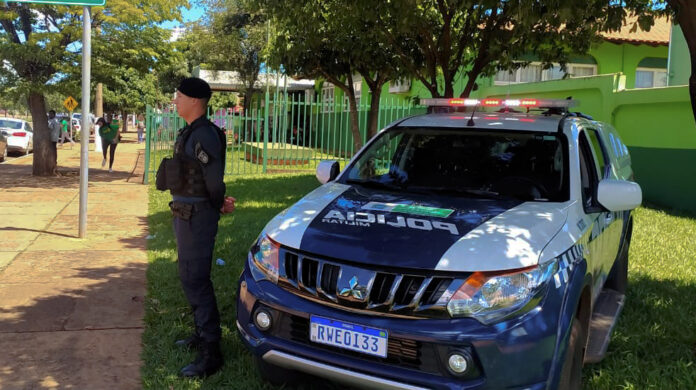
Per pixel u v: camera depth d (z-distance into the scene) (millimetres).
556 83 13406
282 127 17531
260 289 3121
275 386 3512
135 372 3695
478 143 4121
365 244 2930
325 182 4406
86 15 6844
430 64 8195
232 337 4199
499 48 7688
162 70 13625
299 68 11398
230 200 3705
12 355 3873
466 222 3111
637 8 6008
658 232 8352
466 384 2615
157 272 5750
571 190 3615
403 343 2709
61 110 56250
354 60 10562
